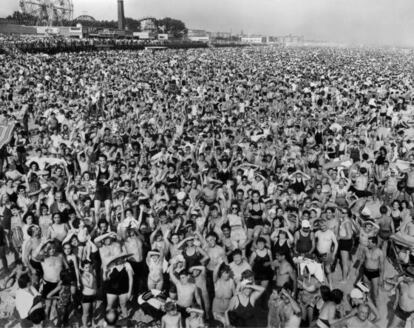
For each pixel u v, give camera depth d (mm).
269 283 7414
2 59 50094
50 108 21125
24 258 7336
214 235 7359
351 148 14141
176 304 6352
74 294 7102
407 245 7898
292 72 53094
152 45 118875
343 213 8531
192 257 7250
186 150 13430
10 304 7633
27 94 28031
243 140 15383
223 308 6559
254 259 7242
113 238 7379
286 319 5879
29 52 66438
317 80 43469
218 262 7223
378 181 11906
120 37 119000
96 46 88938
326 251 7852
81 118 18875
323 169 11414
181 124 18797
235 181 10977
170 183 10648
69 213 8836
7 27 93438
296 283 6926
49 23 115438
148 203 8945
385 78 46344
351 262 8953
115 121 19844
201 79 42594
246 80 42438
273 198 9219
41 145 15016
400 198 10742
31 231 7488
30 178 11016
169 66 57156
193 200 9906
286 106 26031
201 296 6848
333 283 8391
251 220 8617
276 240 7398
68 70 43094
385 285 8094
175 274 6746
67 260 7066
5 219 8664
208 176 10859
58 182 10898
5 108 23047
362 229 8039
